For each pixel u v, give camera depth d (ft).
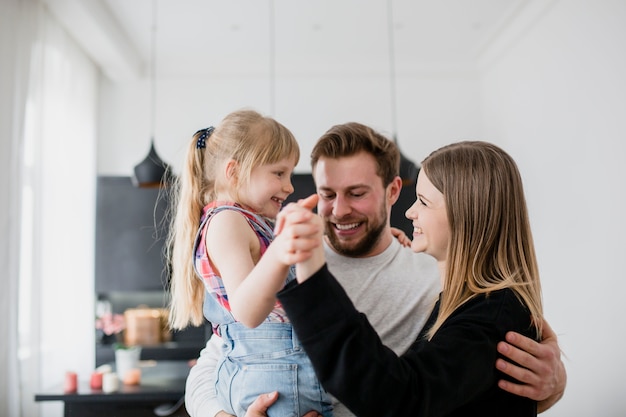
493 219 3.13
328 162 4.03
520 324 2.97
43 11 11.71
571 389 11.85
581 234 11.59
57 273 12.73
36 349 11.08
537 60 13.50
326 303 2.41
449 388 2.52
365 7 13.38
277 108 16.52
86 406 9.83
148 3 12.85
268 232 3.61
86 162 14.80
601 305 10.80
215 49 15.69
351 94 16.65
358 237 4.11
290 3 13.03
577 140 11.72
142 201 13.16
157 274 12.98
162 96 16.40
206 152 3.95
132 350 10.68
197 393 3.98
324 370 2.41
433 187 3.38
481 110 16.85
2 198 10.01
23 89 10.82
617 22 10.24
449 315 3.05
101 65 15.28
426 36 15.17
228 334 3.68
